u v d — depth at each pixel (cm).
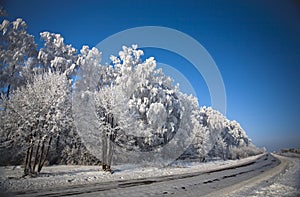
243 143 8788
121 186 1160
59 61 3484
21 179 1382
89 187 1107
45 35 3794
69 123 1869
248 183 1304
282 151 8894
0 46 2848
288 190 1050
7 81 2697
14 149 1892
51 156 2569
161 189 1080
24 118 1622
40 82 1772
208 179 1519
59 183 1230
